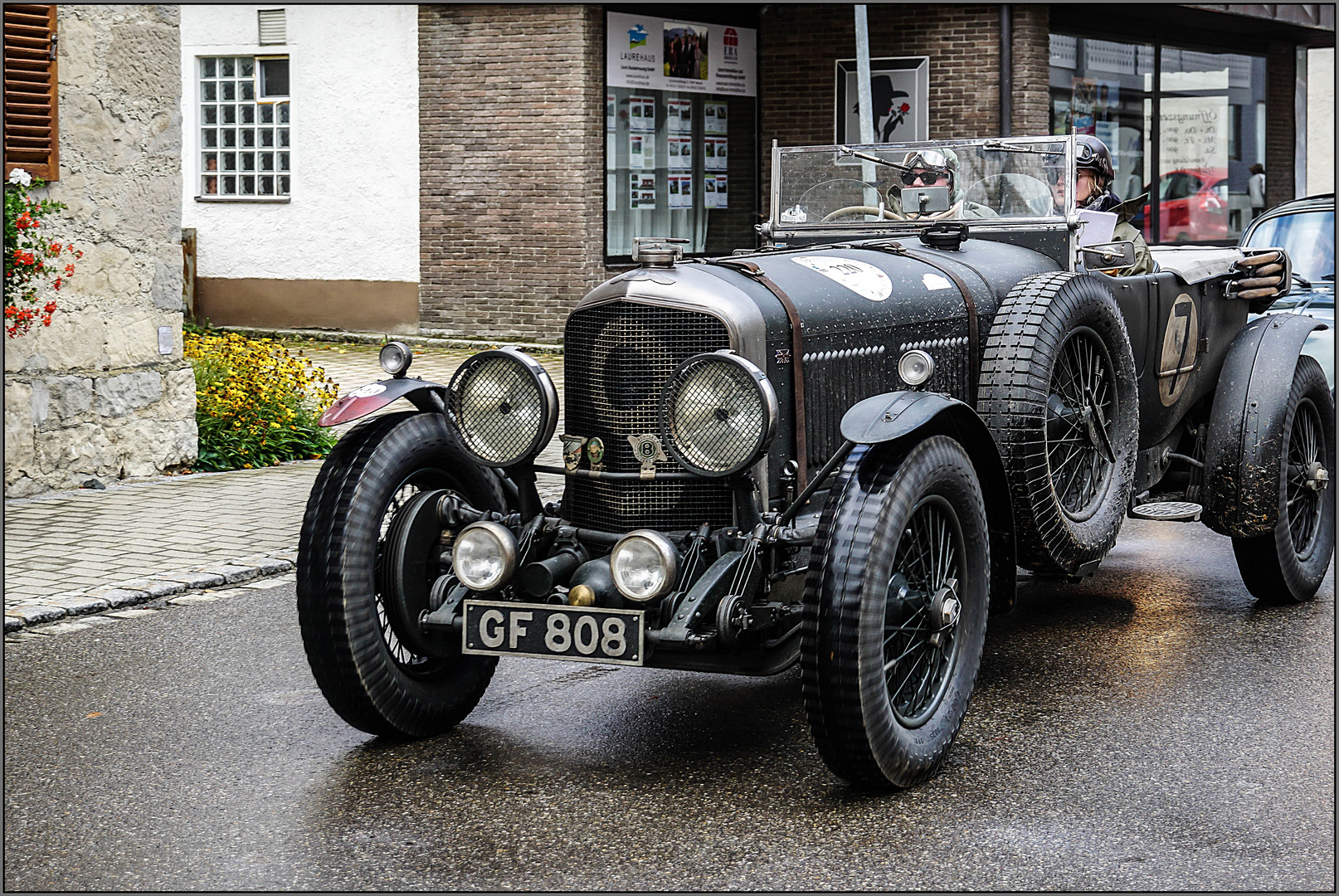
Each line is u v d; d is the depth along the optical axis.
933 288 4.93
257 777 4.02
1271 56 21.42
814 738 3.71
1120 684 4.88
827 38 16.16
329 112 15.34
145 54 8.28
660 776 4.02
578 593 3.86
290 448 9.51
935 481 3.89
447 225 15.07
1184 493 6.05
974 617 4.17
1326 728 4.38
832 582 3.65
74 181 7.95
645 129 15.39
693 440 3.88
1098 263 5.78
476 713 4.64
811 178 5.96
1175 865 3.37
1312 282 9.64
